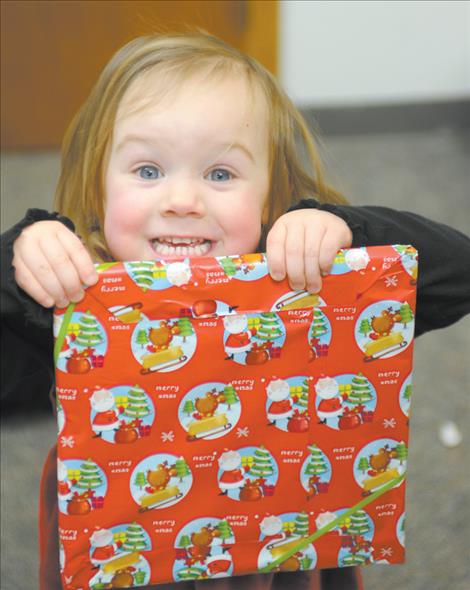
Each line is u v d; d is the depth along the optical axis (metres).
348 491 0.76
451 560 1.34
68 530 0.73
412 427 1.64
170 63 0.84
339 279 0.72
